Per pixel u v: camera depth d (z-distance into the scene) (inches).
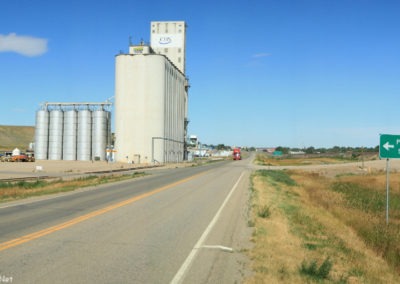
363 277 283.6
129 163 3179.1
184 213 551.2
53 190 878.4
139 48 3639.3
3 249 323.3
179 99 4195.4
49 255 306.0
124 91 3425.2
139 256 309.7
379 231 465.7
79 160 3831.2
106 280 249.1
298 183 1424.7
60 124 3922.2
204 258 308.7
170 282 249.6
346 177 1786.4
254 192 874.8
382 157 535.5
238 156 4872.0
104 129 3831.2
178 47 4662.9
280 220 499.2
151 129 3390.7
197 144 7682.1
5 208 585.0
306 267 278.8
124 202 666.8
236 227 446.0
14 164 2699.3
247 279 258.2
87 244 346.9
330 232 454.0
